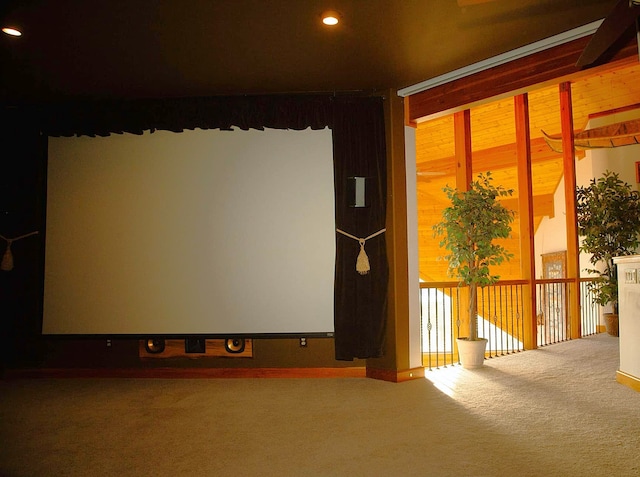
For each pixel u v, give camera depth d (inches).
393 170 173.3
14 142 181.2
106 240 180.2
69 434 115.6
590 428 115.0
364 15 122.2
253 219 177.3
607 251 266.8
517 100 245.0
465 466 93.0
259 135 179.0
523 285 238.1
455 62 153.8
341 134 172.9
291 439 109.7
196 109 176.1
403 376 167.9
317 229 175.2
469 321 194.4
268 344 178.9
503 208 195.0
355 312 168.2
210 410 134.6
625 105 305.0
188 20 123.8
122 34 131.1
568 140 281.4
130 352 181.3
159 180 180.4
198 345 179.2
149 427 120.3
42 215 181.3
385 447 103.7
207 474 91.4
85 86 168.2
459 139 223.9
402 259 172.9
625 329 158.7
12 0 113.4
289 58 147.7
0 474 92.7
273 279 175.5
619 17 105.2
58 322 179.0
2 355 180.7
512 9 121.2
